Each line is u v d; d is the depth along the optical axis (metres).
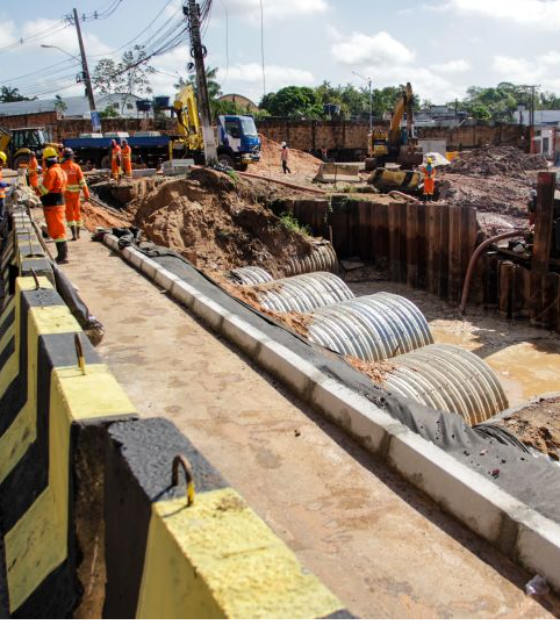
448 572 3.57
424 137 65.06
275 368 6.25
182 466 2.21
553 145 61.91
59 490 3.48
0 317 7.90
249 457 4.77
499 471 5.20
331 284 16.28
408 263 23.17
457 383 10.66
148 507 2.13
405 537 3.87
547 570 3.47
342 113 90.50
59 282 7.61
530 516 3.67
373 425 4.80
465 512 3.96
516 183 38.41
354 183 33.88
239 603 1.66
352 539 3.84
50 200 11.77
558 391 14.11
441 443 5.64
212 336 7.54
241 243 23.39
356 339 12.17
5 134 37.19
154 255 12.10
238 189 25.16
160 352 6.98
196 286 10.38
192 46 29.34
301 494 4.30
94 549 2.98
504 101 131.12
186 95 35.72
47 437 3.90
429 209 21.95
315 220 25.83
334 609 1.64
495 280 20.11
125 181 28.56
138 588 2.27
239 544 1.90
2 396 5.79
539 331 18.31
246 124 35.84
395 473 4.54
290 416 5.44
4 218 17.75
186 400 5.76
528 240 19.28
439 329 18.92
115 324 8.02
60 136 53.03
